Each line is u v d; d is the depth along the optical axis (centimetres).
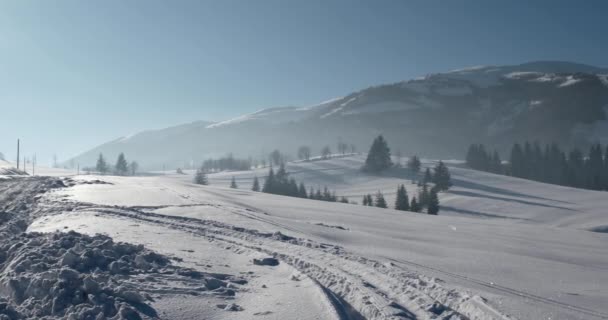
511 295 741
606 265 1251
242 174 16175
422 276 841
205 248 1078
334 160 17212
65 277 671
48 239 964
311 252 1058
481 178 12812
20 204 1986
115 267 778
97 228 1284
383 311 641
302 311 650
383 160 14400
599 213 7744
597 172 15250
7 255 919
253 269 906
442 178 10756
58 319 571
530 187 11612
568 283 881
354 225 1784
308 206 2559
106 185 3020
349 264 938
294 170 15762
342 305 688
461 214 8512
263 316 629
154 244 1077
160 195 2388
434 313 646
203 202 2111
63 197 2170
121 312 573
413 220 2242
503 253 1276
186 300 672
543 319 607
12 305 630
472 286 792
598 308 691
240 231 1338
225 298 702
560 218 7725
